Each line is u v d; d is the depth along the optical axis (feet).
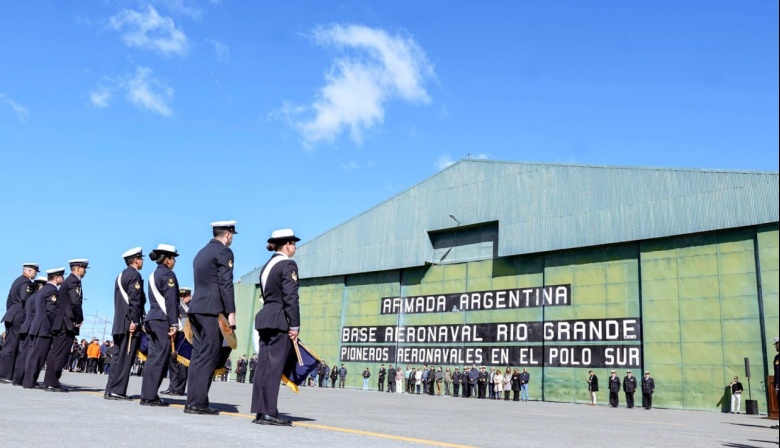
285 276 21.49
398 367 129.80
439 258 128.88
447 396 116.67
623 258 102.27
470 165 125.29
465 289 122.62
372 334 136.15
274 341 21.16
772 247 86.38
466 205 123.85
